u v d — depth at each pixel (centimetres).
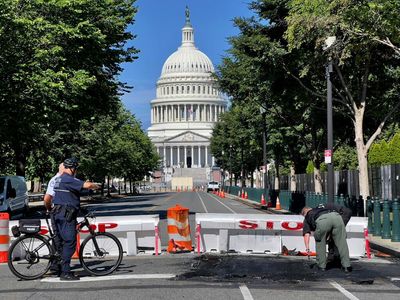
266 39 2806
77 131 4875
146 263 1431
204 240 1669
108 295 1034
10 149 4372
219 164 12206
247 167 8844
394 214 1902
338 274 1266
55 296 1034
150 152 12019
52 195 1283
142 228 1605
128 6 3288
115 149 7200
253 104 3788
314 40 2414
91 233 1283
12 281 1207
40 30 2527
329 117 2342
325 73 2689
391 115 2836
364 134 3444
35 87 2503
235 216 1634
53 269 1259
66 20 2741
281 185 6981
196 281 1173
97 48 2939
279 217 1627
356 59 2441
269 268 1345
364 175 2644
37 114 2675
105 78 3378
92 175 7244
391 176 3209
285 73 2950
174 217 1662
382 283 1159
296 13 2303
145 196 9425
